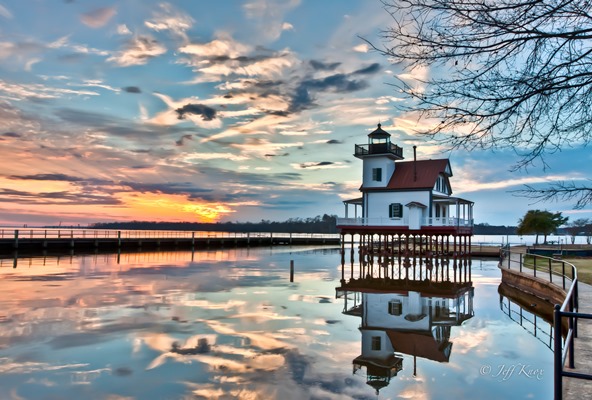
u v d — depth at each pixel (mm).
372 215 41531
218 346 12219
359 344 12953
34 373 9859
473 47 3756
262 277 28906
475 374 10492
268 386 9391
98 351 11508
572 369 6598
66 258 41250
